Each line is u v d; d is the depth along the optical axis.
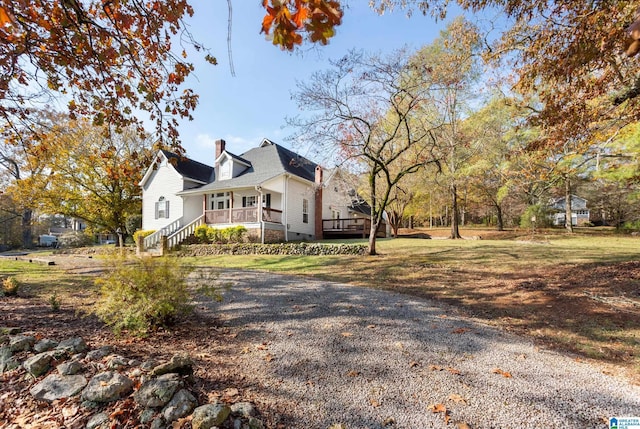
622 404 2.70
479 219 40.00
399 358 3.59
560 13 5.19
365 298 6.39
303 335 4.30
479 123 15.50
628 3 3.92
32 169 16.50
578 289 6.35
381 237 22.03
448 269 9.23
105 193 21.02
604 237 17.62
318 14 1.54
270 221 17.48
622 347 3.88
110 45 4.12
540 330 4.55
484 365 3.44
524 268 8.73
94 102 4.60
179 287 4.38
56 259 15.91
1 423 2.27
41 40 3.77
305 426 2.35
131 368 2.88
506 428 2.37
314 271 10.01
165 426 2.21
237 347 3.83
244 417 2.32
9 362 2.97
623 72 6.10
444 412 2.55
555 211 23.08
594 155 9.08
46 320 4.45
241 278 8.73
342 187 16.88
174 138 5.19
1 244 32.19
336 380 3.06
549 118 6.32
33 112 6.85
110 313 3.99
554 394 2.85
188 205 20.31
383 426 2.38
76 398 2.48
